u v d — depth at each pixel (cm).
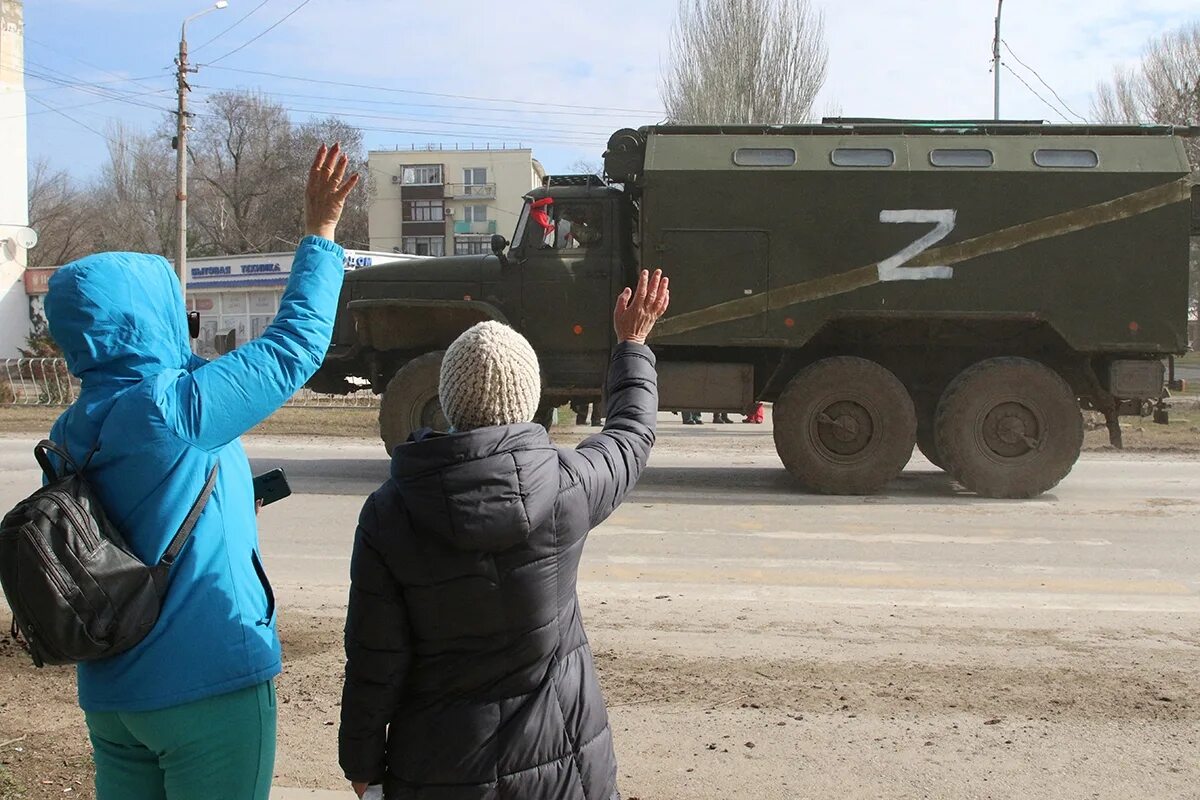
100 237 6244
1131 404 1059
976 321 1021
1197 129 1016
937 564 739
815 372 1027
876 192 1012
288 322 253
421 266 1142
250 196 6247
